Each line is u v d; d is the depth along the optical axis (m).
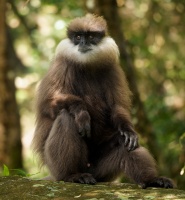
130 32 20.11
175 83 20.70
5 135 20.70
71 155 9.94
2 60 19.75
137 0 20.45
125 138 10.06
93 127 10.65
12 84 20.91
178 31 20.22
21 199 8.70
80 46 10.86
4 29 18.80
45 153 10.28
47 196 8.76
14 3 23.06
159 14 20.06
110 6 16.66
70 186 9.21
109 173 10.48
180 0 19.86
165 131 19.33
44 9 23.72
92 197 8.66
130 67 16.81
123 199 8.54
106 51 11.02
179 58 20.61
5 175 10.55
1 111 20.59
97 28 11.15
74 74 10.83
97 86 10.94
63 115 10.02
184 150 17.62
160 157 17.06
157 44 20.44
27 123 29.42
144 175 9.67
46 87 10.59
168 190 9.12
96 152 10.72
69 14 20.73
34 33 24.42
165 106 19.97
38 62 23.80
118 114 10.51
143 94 20.56
